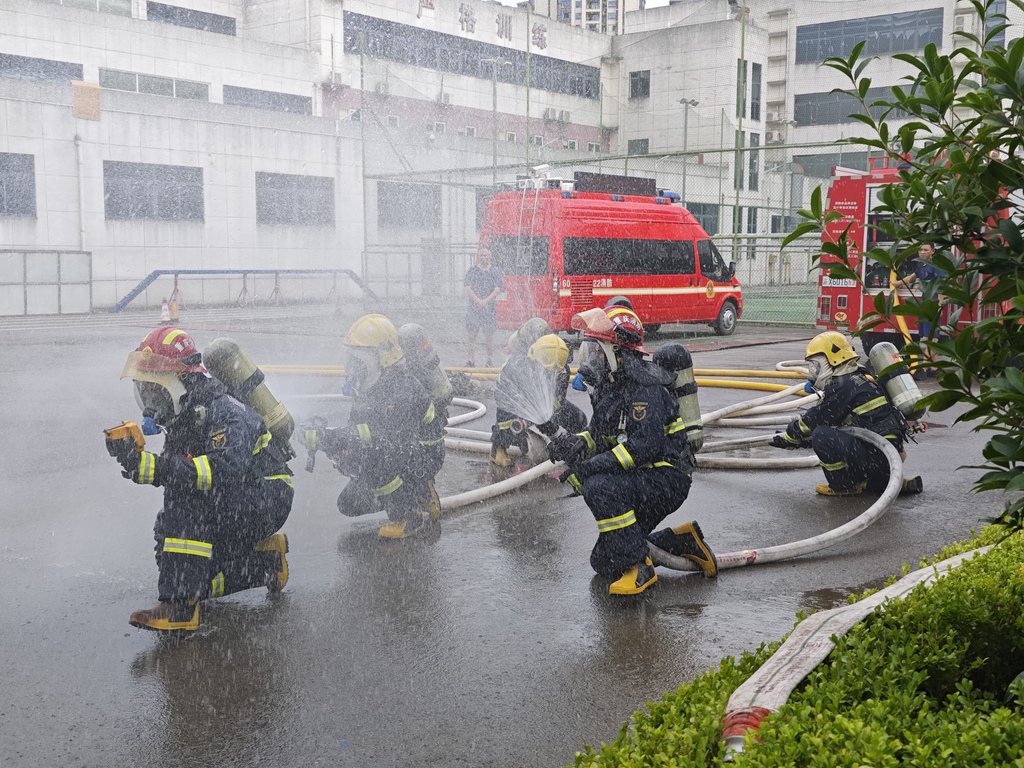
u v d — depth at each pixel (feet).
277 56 130.31
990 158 8.37
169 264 100.53
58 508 21.40
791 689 8.24
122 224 96.89
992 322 7.89
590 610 15.24
